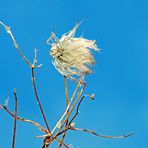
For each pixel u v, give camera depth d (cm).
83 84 86
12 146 83
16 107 83
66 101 85
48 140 84
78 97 85
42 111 84
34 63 85
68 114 85
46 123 84
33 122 84
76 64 91
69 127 84
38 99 84
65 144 84
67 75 91
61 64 91
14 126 83
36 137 84
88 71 91
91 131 85
